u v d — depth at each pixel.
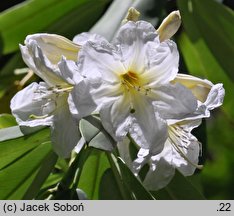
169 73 0.40
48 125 0.41
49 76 0.41
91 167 0.43
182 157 0.43
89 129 0.38
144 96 0.40
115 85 0.40
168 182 0.42
